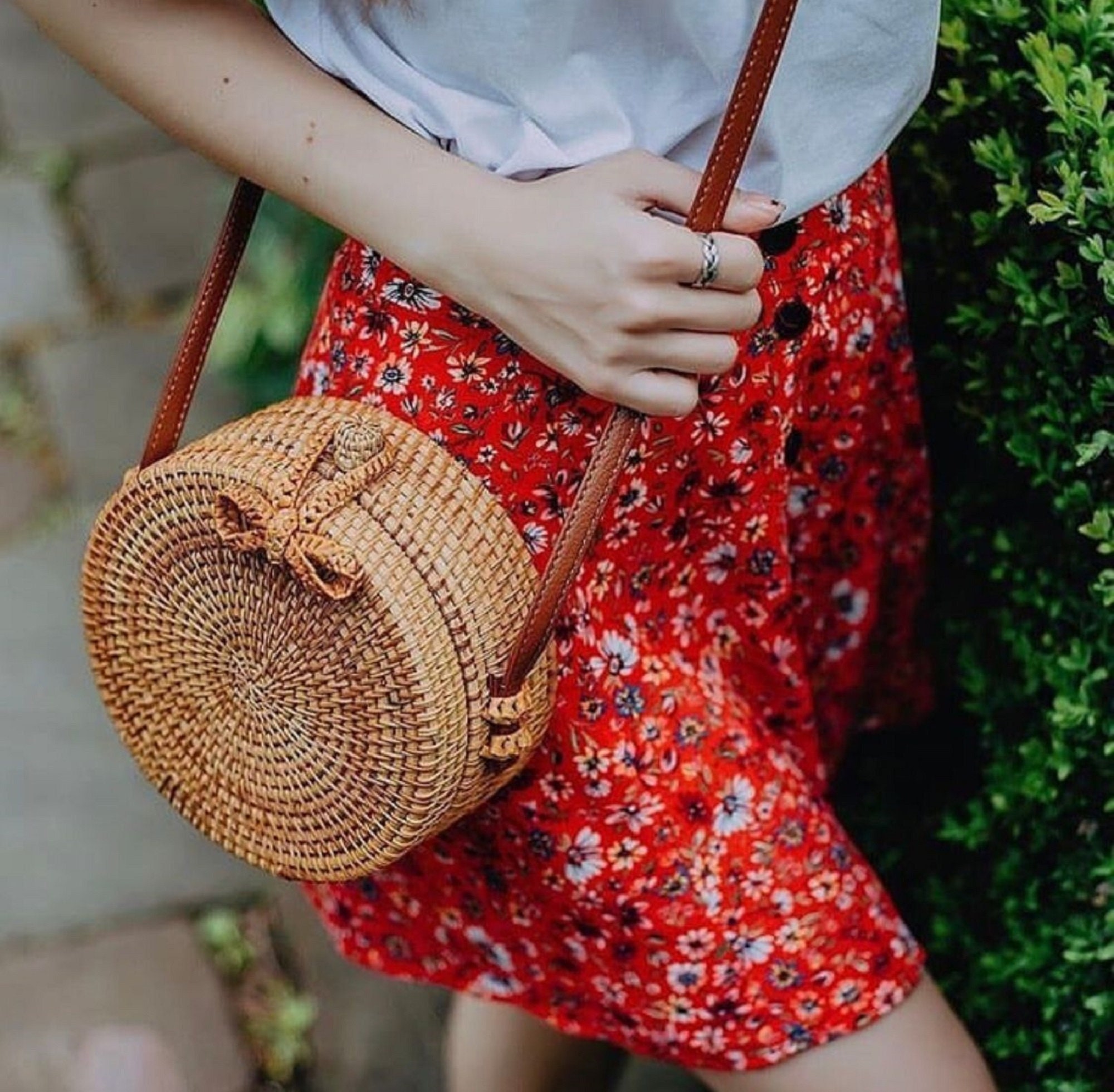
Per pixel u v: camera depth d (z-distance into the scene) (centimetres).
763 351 108
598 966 117
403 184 99
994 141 112
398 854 104
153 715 110
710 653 118
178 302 288
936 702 151
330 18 102
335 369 109
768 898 114
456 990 130
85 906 206
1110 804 119
